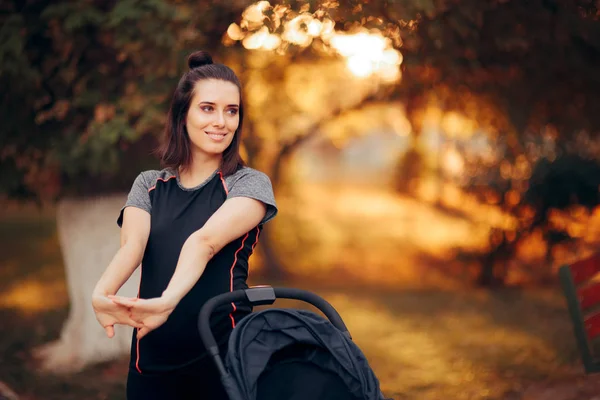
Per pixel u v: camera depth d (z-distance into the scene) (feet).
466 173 35.58
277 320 7.25
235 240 8.00
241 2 15.31
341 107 36.09
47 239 48.70
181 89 8.14
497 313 28.27
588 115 19.93
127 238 7.98
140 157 19.61
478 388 17.95
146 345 8.00
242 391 6.77
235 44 16.88
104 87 17.38
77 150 16.80
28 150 18.62
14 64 16.06
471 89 19.45
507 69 17.87
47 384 17.94
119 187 20.52
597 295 15.34
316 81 35.35
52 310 27.35
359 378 7.02
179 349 7.86
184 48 15.87
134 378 8.11
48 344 21.99
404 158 78.89
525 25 16.19
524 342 22.81
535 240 35.14
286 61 26.58
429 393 17.75
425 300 31.89
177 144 8.23
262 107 32.94
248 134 28.45
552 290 33.94
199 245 7.45
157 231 8.04
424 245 51.85
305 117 37.37
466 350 22.15
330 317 8.06
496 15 15.84
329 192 91.61
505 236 35.01
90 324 20.45
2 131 17.83
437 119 29.68
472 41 16.08
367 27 14.21
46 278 35.06
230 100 8.02
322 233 54.19
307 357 7.25
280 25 14.05
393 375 19.52
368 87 34.65
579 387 16.71
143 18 15.15
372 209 73.77
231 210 7.70
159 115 16.05
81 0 16.37
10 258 41.29
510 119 19.98
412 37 14.87
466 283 37.40
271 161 37.60
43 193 20.75
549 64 17.74
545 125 21.15
